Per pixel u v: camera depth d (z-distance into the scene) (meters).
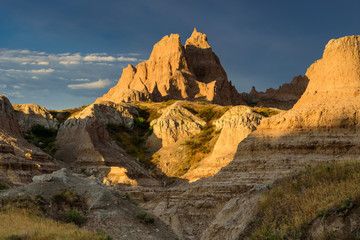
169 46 178.00
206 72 185.38
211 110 129.50
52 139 102.69
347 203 21.31
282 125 57.06
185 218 53.62
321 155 52.50
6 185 49.59
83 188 33.84
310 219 22.22
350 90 56.47
